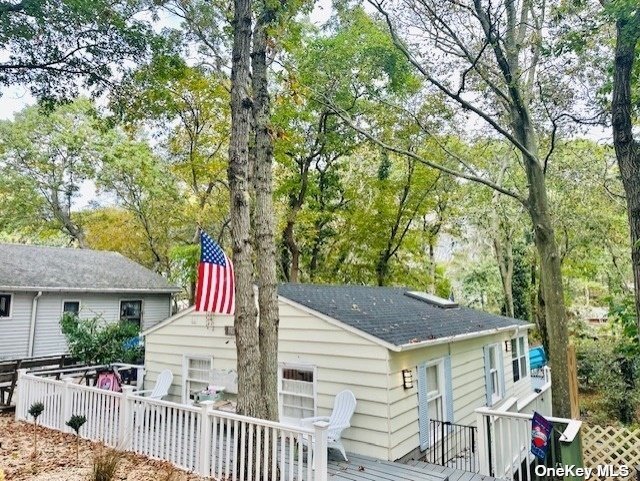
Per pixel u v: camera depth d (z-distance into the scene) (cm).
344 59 1411
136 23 1102
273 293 677
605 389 1355
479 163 1955
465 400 1012
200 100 1631
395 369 770
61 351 1622
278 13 741
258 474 562
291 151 1814
